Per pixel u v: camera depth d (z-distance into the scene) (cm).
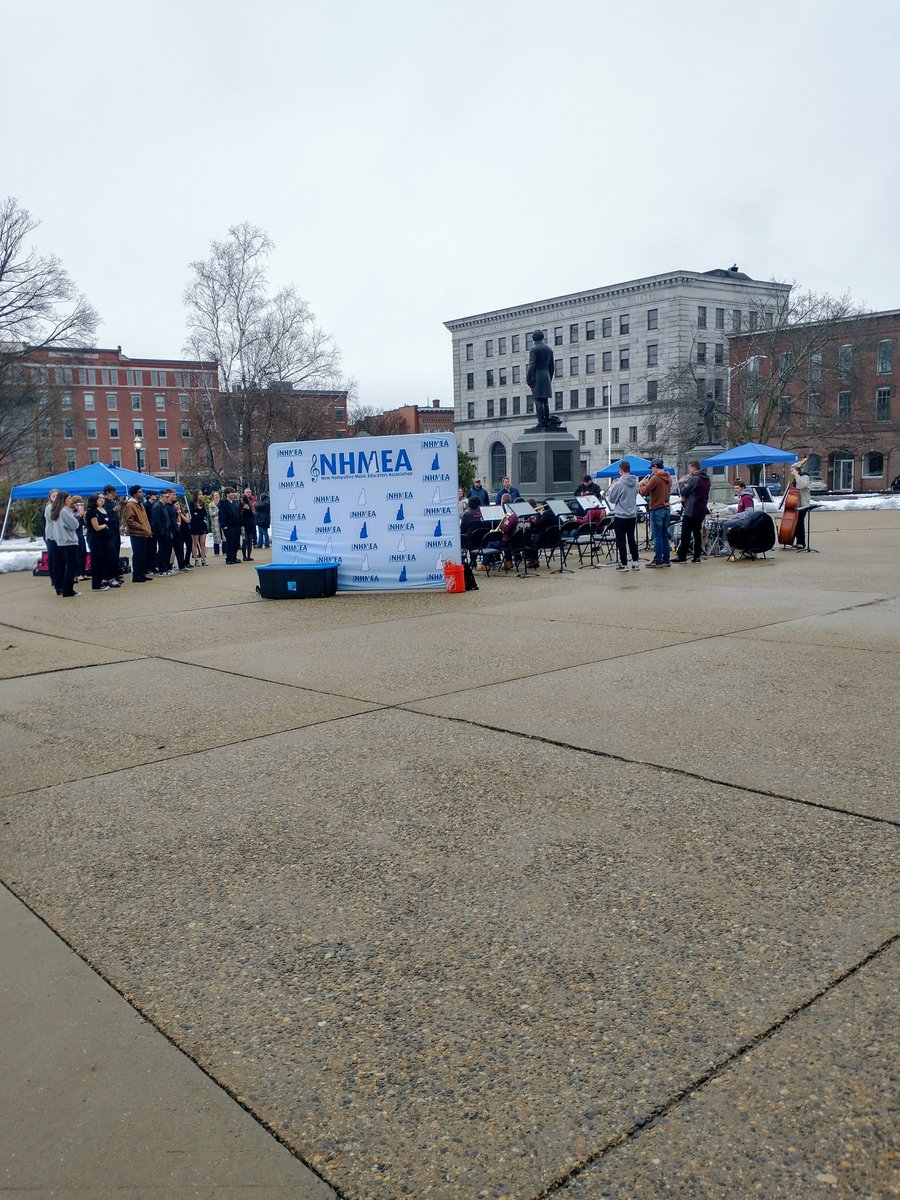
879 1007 272
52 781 527
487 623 995
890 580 1217
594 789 467
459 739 564
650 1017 275
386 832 428
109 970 320
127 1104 250
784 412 5597
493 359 9594
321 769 522
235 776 518
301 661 829
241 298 5012
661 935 322
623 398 8419
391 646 884
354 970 312
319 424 5525
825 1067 248
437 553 1334
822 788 451
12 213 4359
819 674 683
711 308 8131
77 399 9300
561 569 1537
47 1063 269
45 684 785
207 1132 238
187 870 398
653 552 1873
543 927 333
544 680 706
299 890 374
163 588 1563
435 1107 243
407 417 11050
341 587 1370
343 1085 254
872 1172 212
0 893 386
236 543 2114
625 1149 224
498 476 9694
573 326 8788
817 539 2023
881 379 6706
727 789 457
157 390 9681
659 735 551
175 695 720
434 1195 214
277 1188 219
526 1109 240
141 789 505
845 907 333
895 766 476
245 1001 297
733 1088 242
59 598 1481
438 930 335
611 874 371
